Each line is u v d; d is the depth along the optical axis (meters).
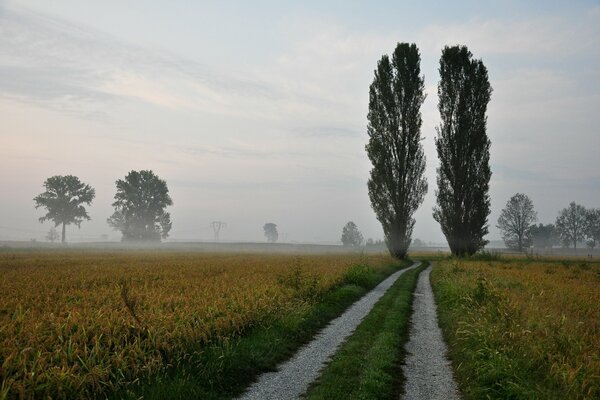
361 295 24.36
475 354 10.26
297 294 19.25
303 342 13.40
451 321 15.62
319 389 8.88
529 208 128.12
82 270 29.48
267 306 15.16
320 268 32.47
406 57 53.78
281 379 9.83
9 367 7.82
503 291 17.00
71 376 7.85
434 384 9.55
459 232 56.31
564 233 166.00
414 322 16.94
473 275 25.25
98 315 11.53
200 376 9.16
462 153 56.25
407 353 12.20
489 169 56.44
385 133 53.84
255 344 11.84
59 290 18.41
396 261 51.59
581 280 26.41
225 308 13.99
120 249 90.81
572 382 7.97
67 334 10.20
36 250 73.94
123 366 8.59
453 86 57.19
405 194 53.66
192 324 12.04
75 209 122.50
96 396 7.95
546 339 10.21
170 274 27.28
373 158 54.06
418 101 53.69
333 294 21.89
